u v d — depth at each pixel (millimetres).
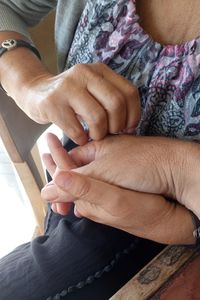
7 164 969
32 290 453
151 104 422
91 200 356
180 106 407
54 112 395
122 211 359
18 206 1039
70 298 447
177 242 378
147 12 431
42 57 658
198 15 391
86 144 409
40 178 755
